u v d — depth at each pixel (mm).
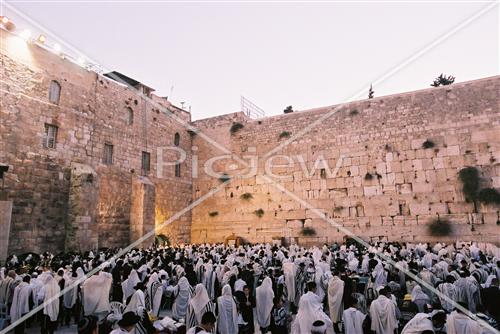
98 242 23562
